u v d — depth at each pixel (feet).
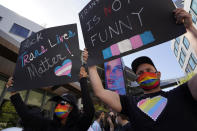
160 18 4.05
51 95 30.83
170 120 3.02
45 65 6.16
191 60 52.80
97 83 4.57
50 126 5.16
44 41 6.82
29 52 7.09
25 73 6.60
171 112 3.10
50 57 6.20
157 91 3.96
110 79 43.70
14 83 6.65
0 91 20.74
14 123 21.26
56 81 5.49
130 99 4.19
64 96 5.57
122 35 4.66
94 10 5.82
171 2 4.02
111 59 4.59
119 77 43.47
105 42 5.00
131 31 4.49
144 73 4.16
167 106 3.25
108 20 5.22
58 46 6.27
